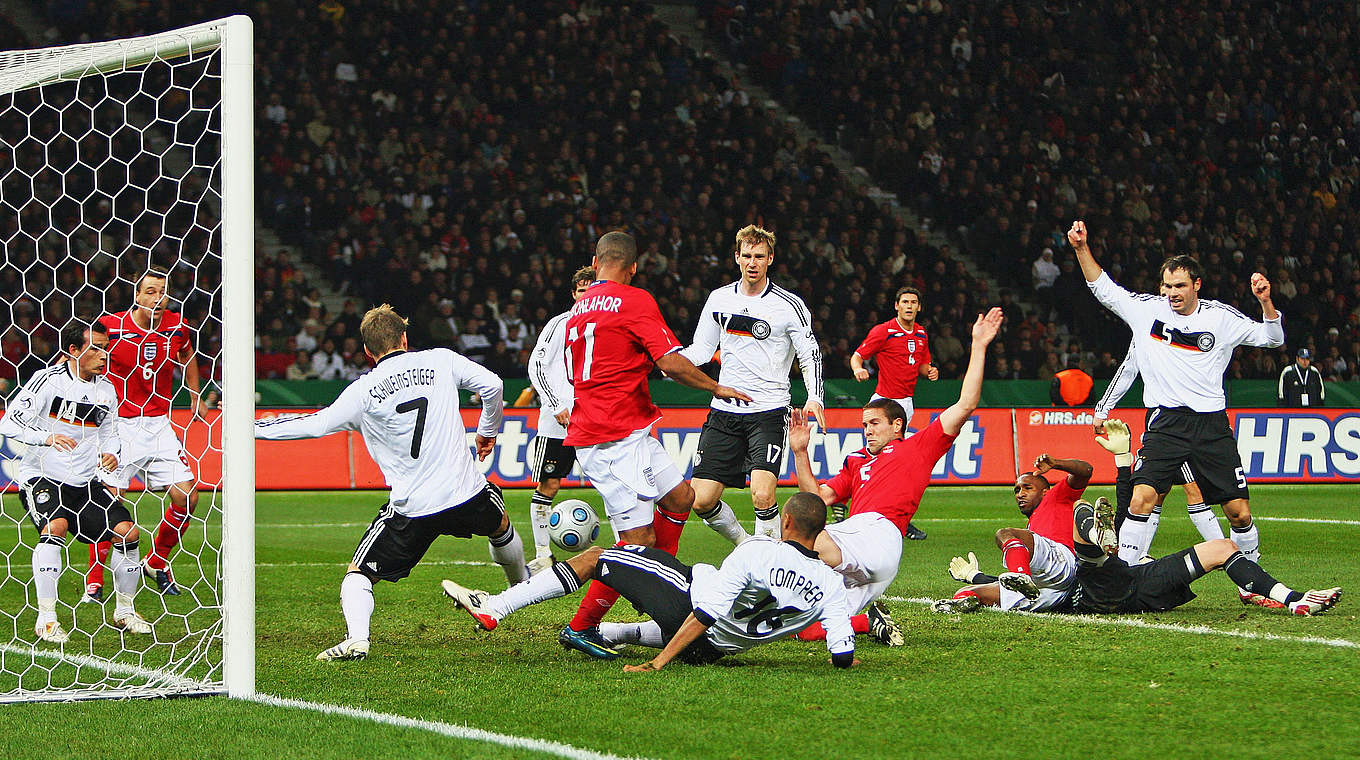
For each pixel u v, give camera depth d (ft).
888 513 43.11
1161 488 56.85
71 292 131.23
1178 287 55.47
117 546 48.96
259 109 155.12
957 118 184.34
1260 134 194.08
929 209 176.65
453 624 48.65
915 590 57.36
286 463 117.60
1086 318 163.73
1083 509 48.65
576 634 41.01
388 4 166.81
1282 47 203.21
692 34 193.06
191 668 39.91
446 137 161.38
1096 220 175.01
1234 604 51.70
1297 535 81.15
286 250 149.48
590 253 155.63
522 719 32.71
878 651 41.50
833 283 155.22
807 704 33.96
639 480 44.47
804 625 38.19
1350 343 165.99
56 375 49.90
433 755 29.25
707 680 37.11
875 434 44.50
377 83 162.09
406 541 42.75
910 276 159.12
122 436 56.49
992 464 125.49
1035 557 48.55
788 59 188.14
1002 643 42.75
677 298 149.28
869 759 28.89
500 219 153.79
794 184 169.68
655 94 173.37
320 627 48.39
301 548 77.51
